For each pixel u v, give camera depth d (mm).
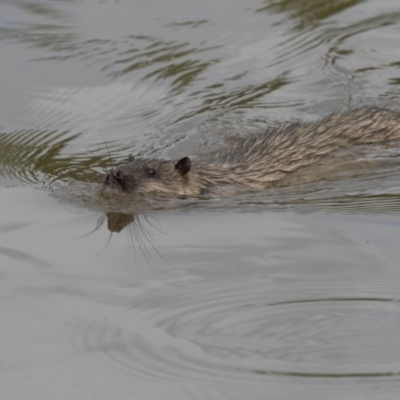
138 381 23484
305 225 33719
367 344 24719
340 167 41188
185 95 49750
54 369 24203
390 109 48000
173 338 25406
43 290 28750
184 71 52000
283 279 28703
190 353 24625
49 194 38719
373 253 30422
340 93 49781
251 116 47688
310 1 59219
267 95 49719
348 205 36094
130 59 52969
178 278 29156
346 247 31078
